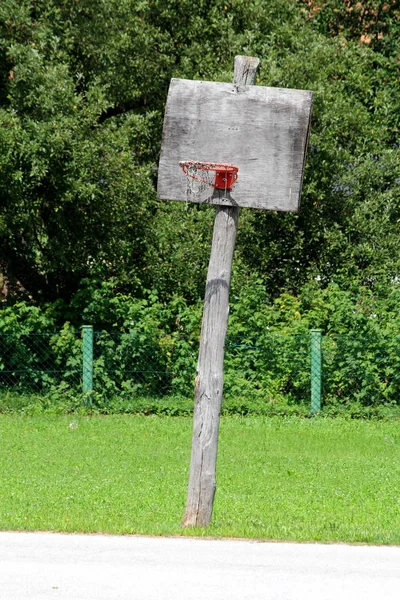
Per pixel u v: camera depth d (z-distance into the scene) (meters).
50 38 24.48
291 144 11.48
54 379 23.91
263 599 8.16
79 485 15.00
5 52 24.48
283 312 25.56
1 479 15.43
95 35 25.81
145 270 26.48
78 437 20.03
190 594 8.27
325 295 25.41
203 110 11.64
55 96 23.45
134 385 23.89
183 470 16.66
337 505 13.70
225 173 11.55
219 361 11.62
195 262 26.45
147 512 12.73
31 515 12.15
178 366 23.83
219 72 27.41
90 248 25.41
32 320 23.83
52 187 24.25
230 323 24.08
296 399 23.84
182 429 21.23
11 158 22.75
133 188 24.69
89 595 8.22
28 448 18.61
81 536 10.77
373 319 23.84
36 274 27.11
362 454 18.77
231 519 12.27
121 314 24.33
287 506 13.56
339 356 23.64
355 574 9.11
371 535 10.96
